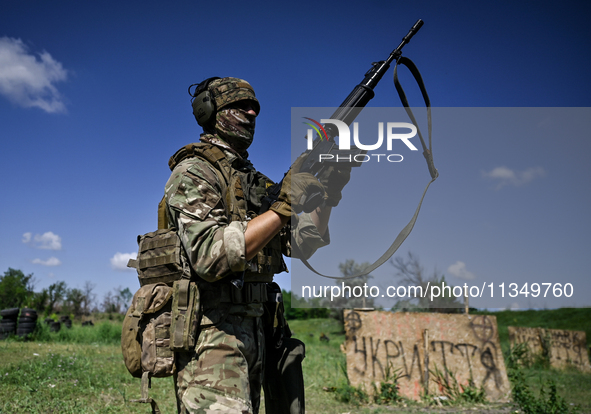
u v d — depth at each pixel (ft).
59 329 43.21
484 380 22.08
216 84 6.69
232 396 5.23
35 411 13.28
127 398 15.72
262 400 17.15
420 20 7.14
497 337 23.07
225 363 5.37
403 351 22.08
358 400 19.97
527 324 47.67
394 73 6.96
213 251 5.18
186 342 5.30
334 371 25.22
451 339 22.72
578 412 19.02
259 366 6.15
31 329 36.24
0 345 28.99
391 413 18.02
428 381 21.70
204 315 5.54
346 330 21.85
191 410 5.18
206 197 5.57
